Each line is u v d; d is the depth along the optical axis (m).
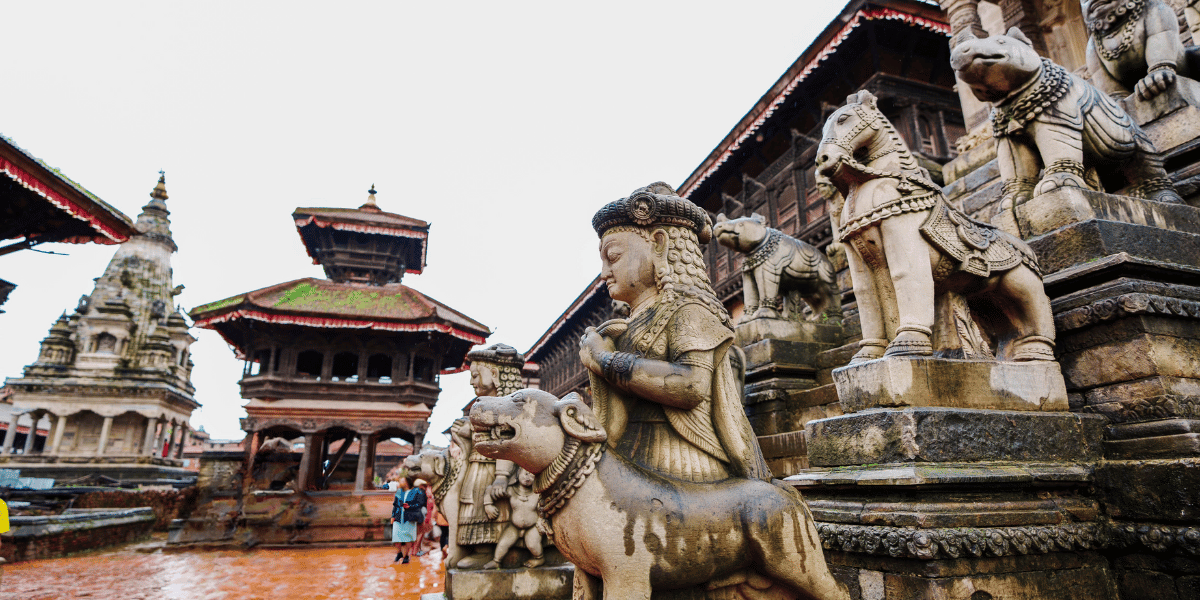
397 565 12.21
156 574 11.07
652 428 2.73
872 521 3.27
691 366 2.62
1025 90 5.06
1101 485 3.58
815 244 17.03
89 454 33.53
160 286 40.44
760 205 21.06
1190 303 3.92
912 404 3.56
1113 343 3.96
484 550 5.34
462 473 5.78
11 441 32.78
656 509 2.35
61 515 15.59
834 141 4.11
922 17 14.77
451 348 23.84
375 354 21.22
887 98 15.76
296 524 15.85
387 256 25.86
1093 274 4.13
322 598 8.50
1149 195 5.44
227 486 17.36
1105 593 3.34
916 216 3.94
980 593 2.98
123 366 36.19
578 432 2.43
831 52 15.52
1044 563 3.21
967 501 3.19
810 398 6.42
